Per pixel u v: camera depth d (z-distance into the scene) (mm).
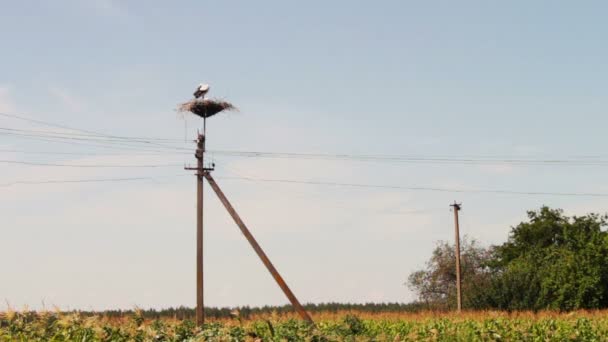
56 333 20281
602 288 67938
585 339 37250
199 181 37719
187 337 23734
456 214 67625
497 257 89812
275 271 36781
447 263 87562
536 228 88812
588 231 87250
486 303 68938
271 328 24125
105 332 20984
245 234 37125
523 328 35406
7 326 20688
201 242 37562
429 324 43719
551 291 68812
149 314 73062
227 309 78125
